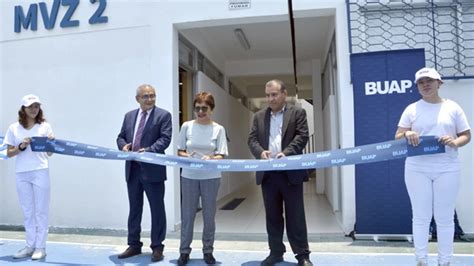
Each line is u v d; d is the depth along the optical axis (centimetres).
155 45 465
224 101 736
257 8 445
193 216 325
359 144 391
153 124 339
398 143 269
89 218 469
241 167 293
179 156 320
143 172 333
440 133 256
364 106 395
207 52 653
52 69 489
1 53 504
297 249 304
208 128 327
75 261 337
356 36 418
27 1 500
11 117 498
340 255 343
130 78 469
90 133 474
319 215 549
